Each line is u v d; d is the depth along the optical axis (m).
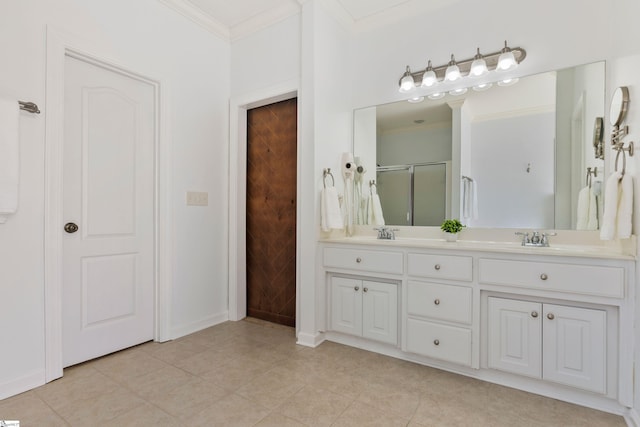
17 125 1.62
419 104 2.49
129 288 2.25
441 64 2.36
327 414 1.50
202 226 2.69
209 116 2.76
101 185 2.10
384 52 2.61
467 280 1.83
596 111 1.85
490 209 2.20
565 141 1.96
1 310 1.62
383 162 2.64
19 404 1.56
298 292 2.43
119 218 2.19
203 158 2.71
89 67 2.04
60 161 1.83
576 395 1.60
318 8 2.39
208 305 2.74
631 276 1.44
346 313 2.30
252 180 3.01
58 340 1.81
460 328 1.85
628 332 1.44
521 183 2.10
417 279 2.00
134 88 2.28
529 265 1.66
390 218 2.61
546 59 2.00
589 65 1.88
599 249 1.77
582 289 1.53
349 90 2.79
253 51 2.79
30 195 1.71
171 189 2.45
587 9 1.88
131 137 2.26
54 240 1.80
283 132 2.81
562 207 1.96
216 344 2.34
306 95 2.39
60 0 1.84
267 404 1.58
